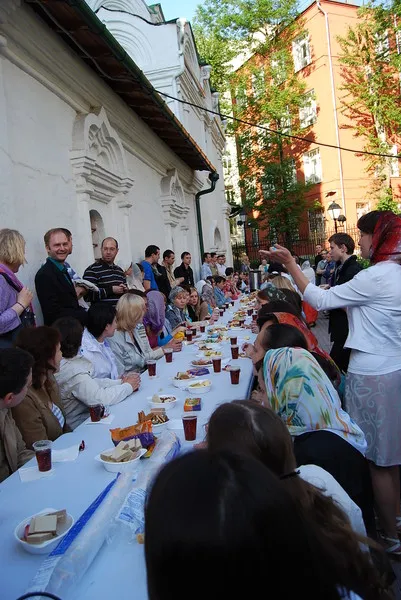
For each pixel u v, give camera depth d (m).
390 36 23.14
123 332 4.44
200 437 2.49
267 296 4.12
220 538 0.65
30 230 4.68
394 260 2.85
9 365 2.26
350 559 1.03
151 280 7.69
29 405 2.75
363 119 24.92
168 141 9.66
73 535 1.60
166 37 11.88
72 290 4.61
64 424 3.09
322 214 25.86
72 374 3.16
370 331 2.82
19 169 4.51
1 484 2.13
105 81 6.30
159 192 10.17
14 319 3.45
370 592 1.02
